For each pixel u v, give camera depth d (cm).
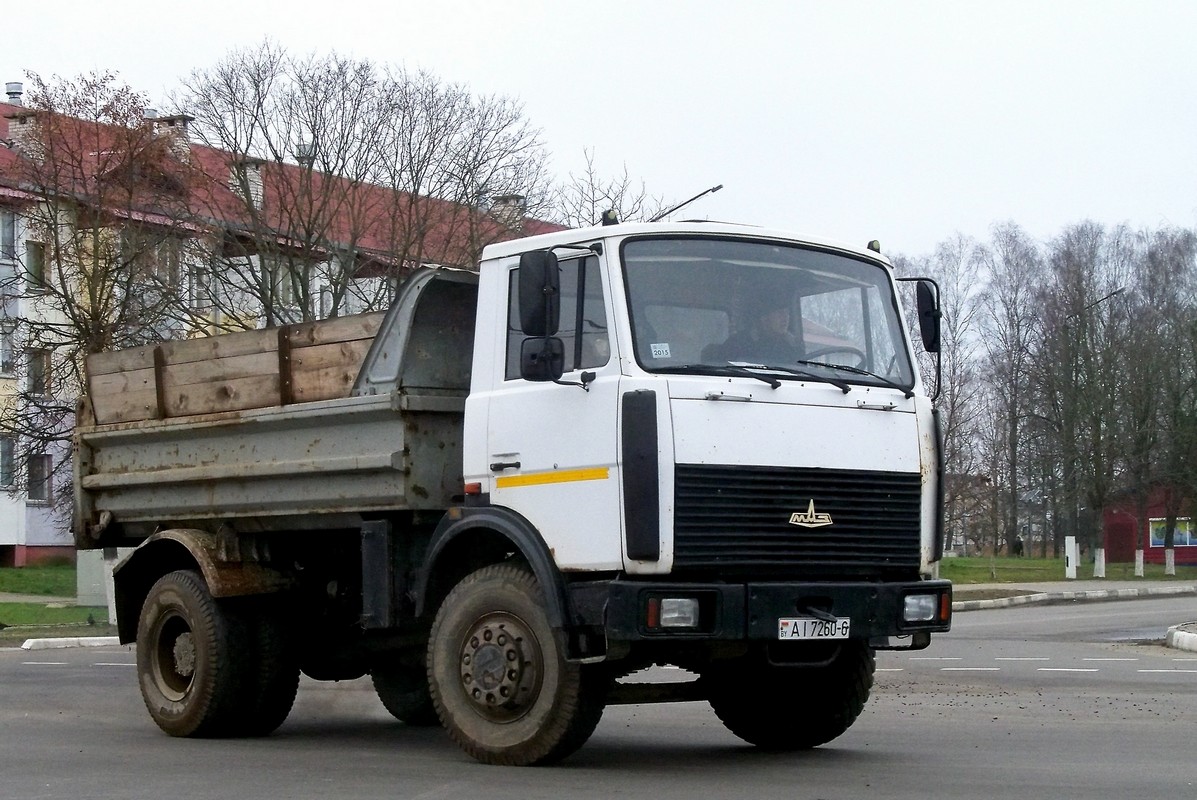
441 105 3438
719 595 794
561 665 820
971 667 1780
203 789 780
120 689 1513
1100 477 5497
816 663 852
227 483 1038
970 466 5656
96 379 1152
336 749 984
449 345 936
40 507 4984
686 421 798
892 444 866
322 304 3466
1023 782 800
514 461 855
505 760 846
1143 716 1200
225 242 3447
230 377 1036
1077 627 2675
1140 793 760
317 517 991
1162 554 6969
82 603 3362
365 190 3400
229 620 1045
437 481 916
